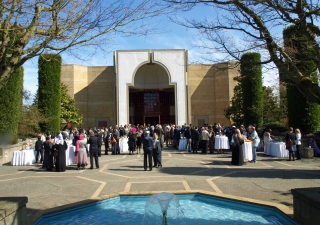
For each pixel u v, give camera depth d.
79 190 9.09
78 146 13.35
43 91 25.94
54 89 26.19
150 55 33.72
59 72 26.64
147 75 36.66
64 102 32.34
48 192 8.91
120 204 7.82
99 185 9.71
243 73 7.07
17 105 19.00
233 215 6.79
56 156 12.99
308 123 19.42
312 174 11.03
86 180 10.66
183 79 33.41
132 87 35.09
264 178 10.38
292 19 5.85
